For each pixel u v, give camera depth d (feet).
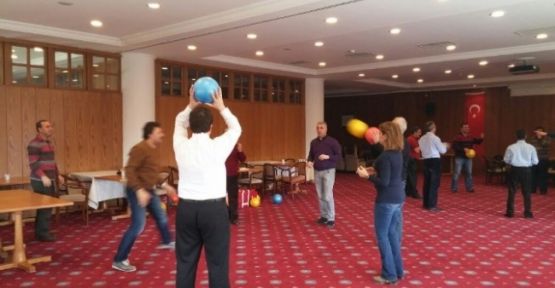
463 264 16.42
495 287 14.07
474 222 23.86
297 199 32.48
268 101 41.60
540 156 34.53
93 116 29.81
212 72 37.35
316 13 21.47
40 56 27.58
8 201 15.07
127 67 30.96
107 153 30.50
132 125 30.91
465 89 55.21
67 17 23.48
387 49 32.45
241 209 28.12
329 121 66.23
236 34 25.53
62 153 28.37
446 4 20.34
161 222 17.78
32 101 27.09
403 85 54.39
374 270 15.72
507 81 47.98
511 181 25.31
